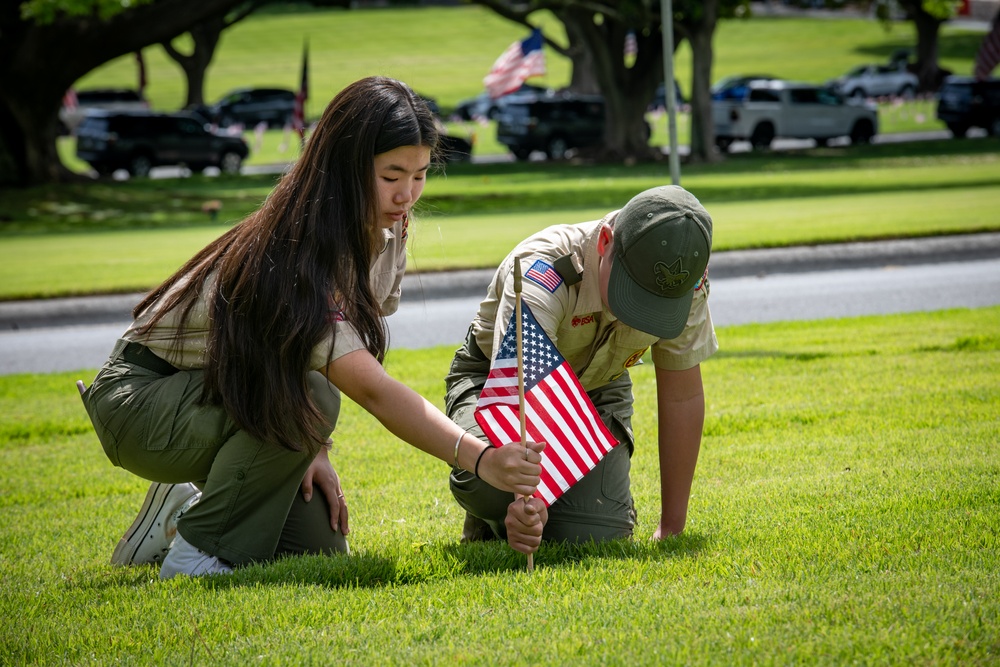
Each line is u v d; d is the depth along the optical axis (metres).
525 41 36.22
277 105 64.50
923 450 6.23
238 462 4.34
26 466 7.38
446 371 10.05
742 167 39.44
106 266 18.75
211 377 4.26
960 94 50.00
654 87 44.88
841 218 21.36
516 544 4.23
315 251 4.15
